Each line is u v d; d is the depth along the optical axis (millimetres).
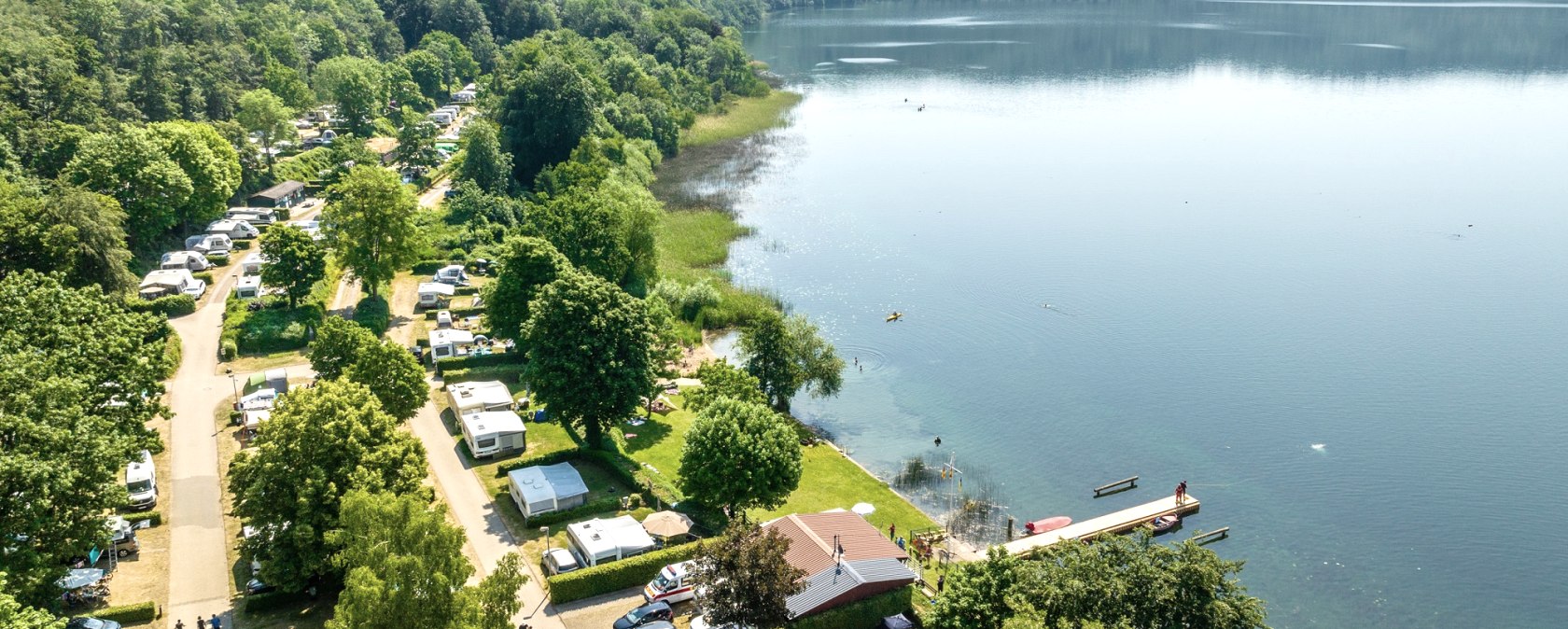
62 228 139375
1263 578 110688
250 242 191000
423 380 123375
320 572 91250
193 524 104875
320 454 92750
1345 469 131500
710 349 163875
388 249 164500
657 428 133250
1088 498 124750
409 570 75438
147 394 111000
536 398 123812
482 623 76875
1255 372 157875
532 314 125750
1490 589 110000
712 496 106688
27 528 80500
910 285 191625
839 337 168000
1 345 95812
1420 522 121062
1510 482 129250
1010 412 144875
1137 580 81562
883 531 113875
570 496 109375
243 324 150875
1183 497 122688
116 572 96312
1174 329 173125
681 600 96875
